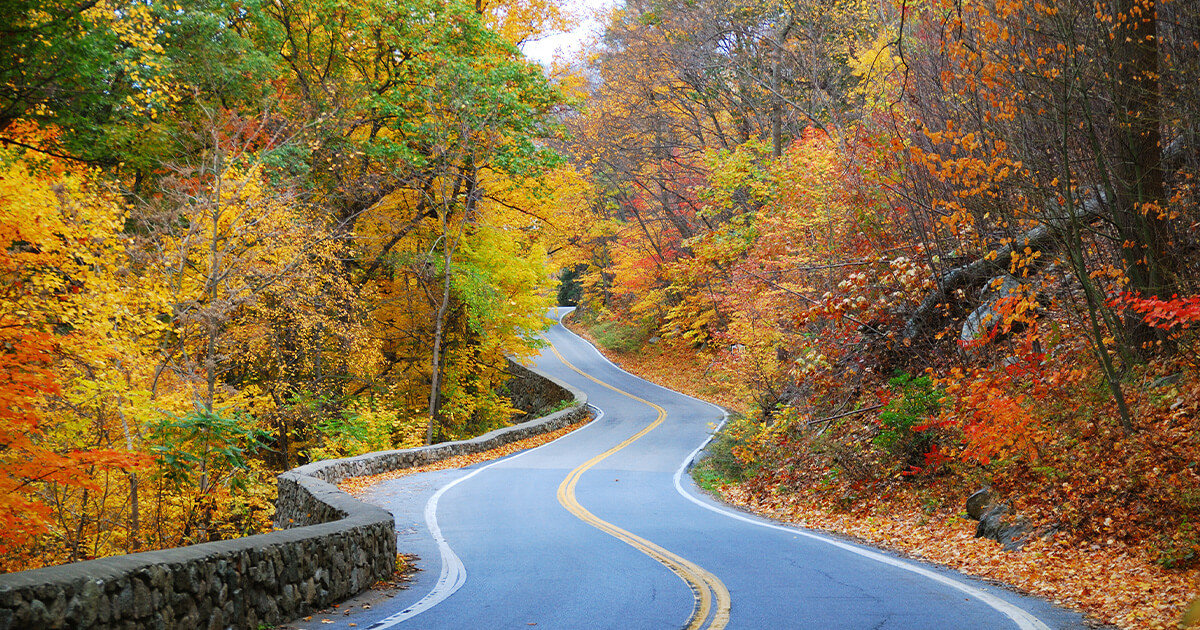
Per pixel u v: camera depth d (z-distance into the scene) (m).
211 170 18.17
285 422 23.33
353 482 18.47
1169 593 6.93
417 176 27.30
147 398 13.55
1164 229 11.24
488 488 17.58
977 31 11.77
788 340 21.48
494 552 10.54
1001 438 11.38
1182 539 8.02
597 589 7.98
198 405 13.77
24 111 16.84
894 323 17.00
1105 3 11.23
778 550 10.22
